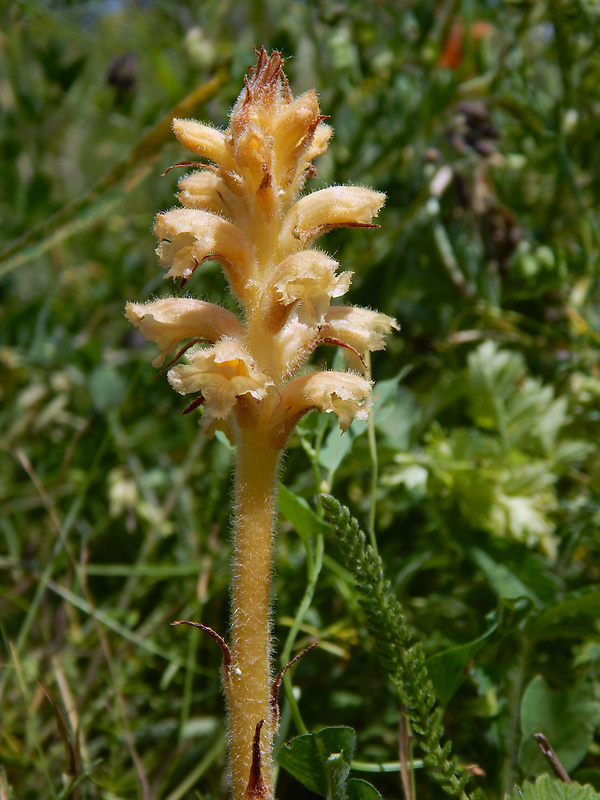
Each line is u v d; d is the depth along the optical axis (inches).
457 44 18.7
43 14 19.7
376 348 7.2
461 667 8.5
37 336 19.0
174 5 22.4
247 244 6.8
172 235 6.9
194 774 11.3
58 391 18.9
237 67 18.1
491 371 13.5
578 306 16.0
